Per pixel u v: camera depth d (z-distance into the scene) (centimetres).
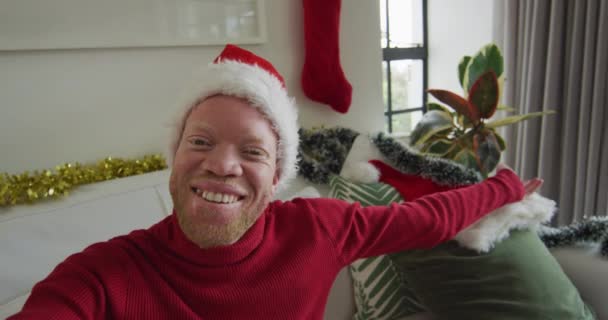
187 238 60
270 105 60
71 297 51
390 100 239
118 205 95
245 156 59
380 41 172
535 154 202
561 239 116
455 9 233
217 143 58
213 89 59
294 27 150
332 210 79
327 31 143
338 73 149
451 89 243
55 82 107
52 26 103
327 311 114
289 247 70
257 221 66
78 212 90
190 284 59
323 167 130
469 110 138
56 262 83
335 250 74
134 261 59
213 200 57
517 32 202
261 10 137
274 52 147
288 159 67
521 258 96
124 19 113
